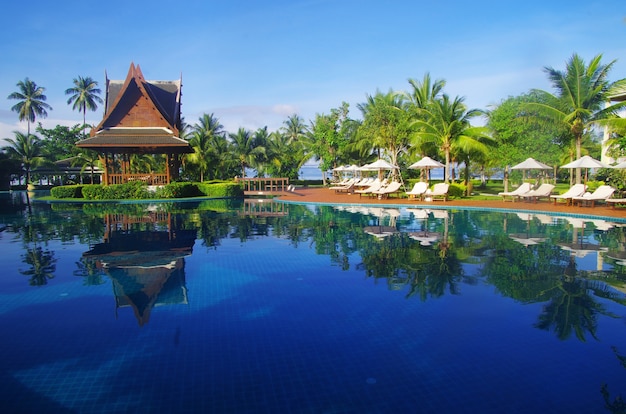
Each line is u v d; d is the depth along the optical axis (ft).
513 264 25.80
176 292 20.83
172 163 106.73
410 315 17.34
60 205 77.10
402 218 50.85
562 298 19.21
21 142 166.09
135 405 11.10
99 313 17.90
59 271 25.07
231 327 16.30
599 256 27.91
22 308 18.54
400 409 10.82
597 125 74.13
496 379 12.25
